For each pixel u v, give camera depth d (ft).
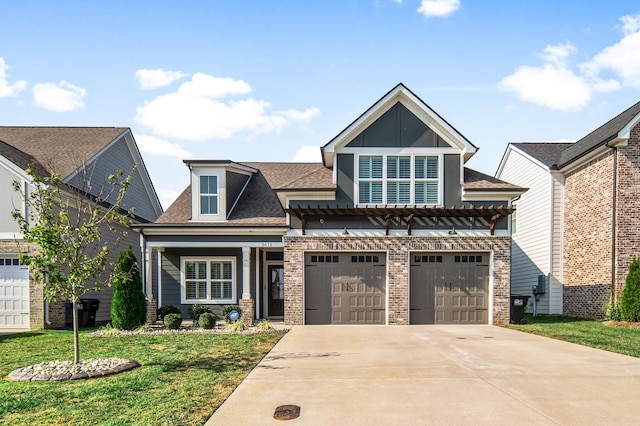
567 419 18.22
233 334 41.98
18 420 17.92
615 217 52.06
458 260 50.31
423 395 21.40
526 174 70.38
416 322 49.83
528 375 25.31
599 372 26.05
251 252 56.24
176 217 54.70
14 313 48.88
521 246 71.56
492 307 49.60
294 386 22.95
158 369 26.58
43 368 26.40
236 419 18.13
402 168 51.06
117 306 43.98
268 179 63.31
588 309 56.59
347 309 49.85
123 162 72.02
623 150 52.21
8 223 48.78
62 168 56.49
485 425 17.56
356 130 51.11
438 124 50.78
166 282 55.93
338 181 50.90
